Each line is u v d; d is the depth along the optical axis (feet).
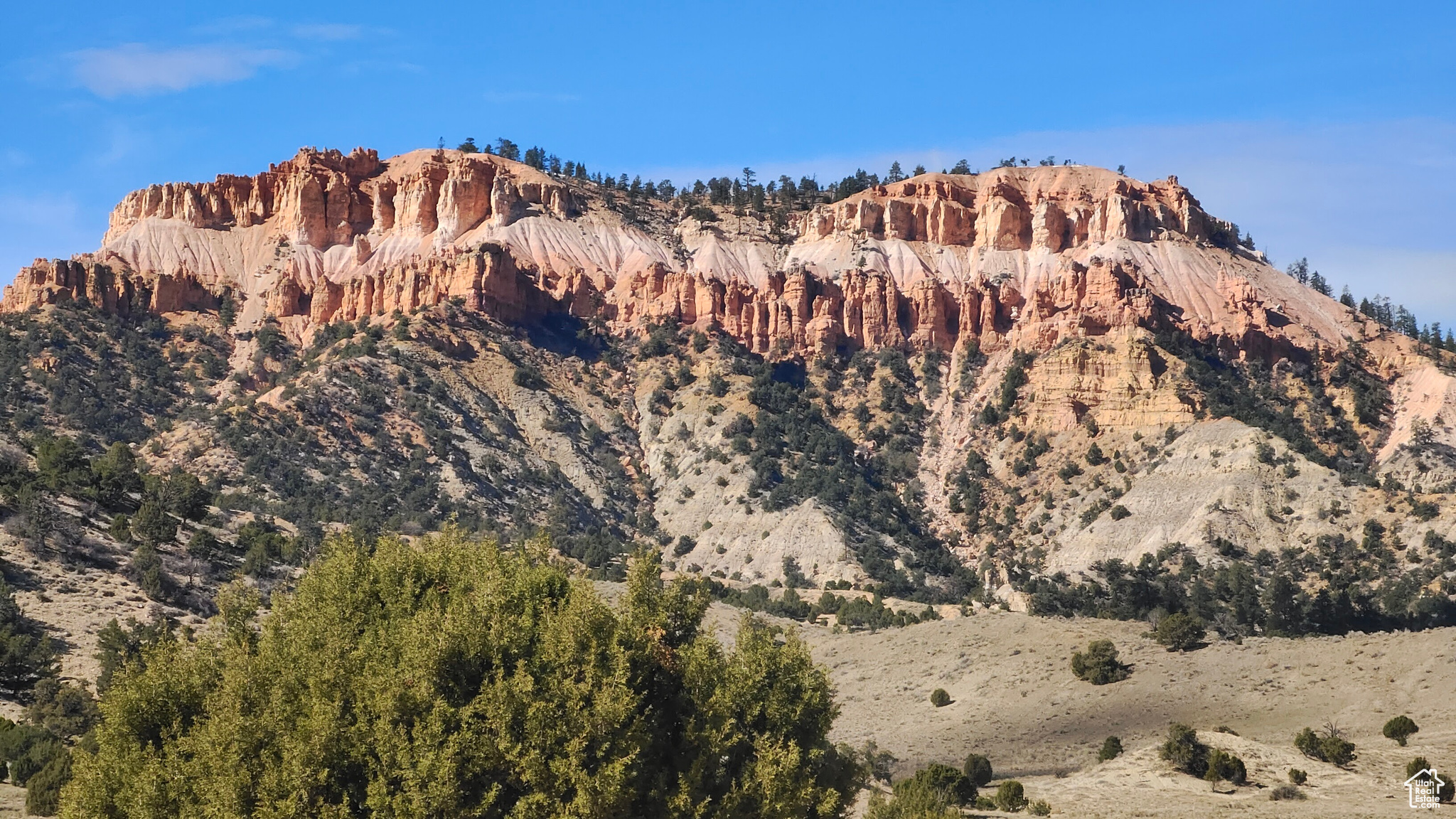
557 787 153.38
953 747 397.60
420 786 149.59
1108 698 426.10
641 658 169.48
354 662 158.71
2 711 308.40
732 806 167.53
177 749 155.63
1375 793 301.43
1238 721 394.52
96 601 383.65
